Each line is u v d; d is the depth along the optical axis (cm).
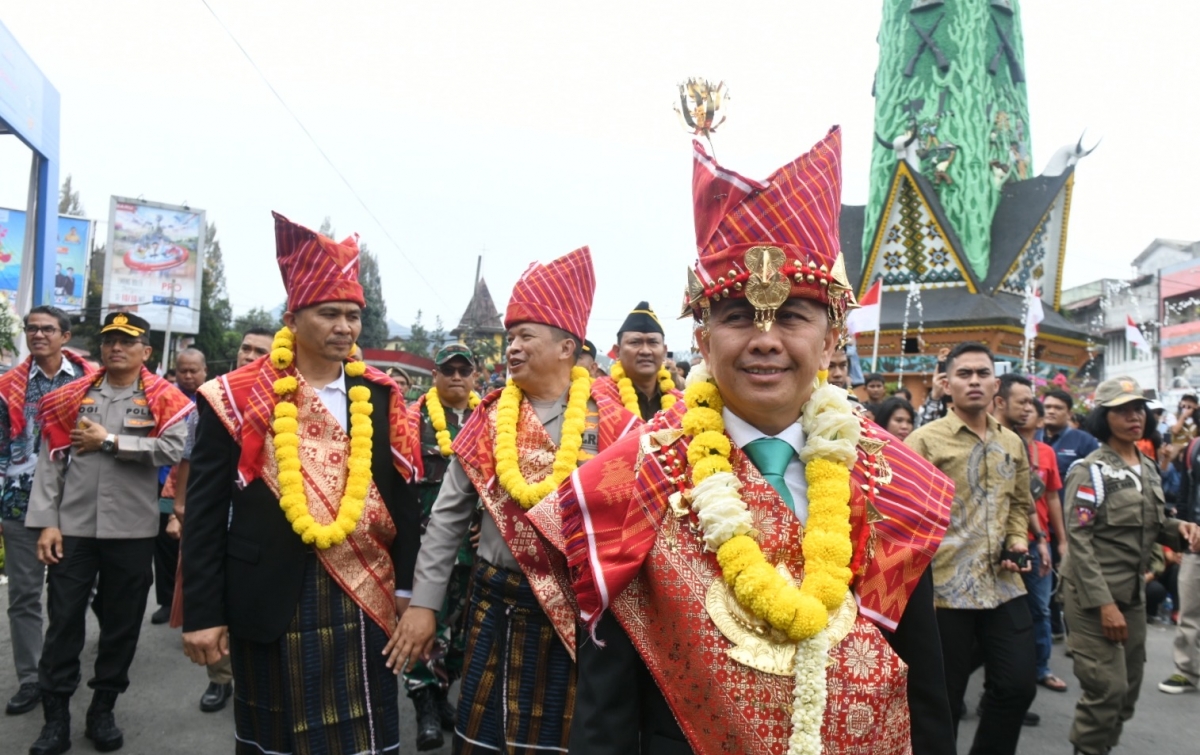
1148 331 3403
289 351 315
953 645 369
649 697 171
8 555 474
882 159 2367
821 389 175
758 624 156
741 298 163
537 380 350
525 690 308
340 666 296
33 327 502
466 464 327
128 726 457
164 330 3091
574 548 171
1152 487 434
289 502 290
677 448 173
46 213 1327
